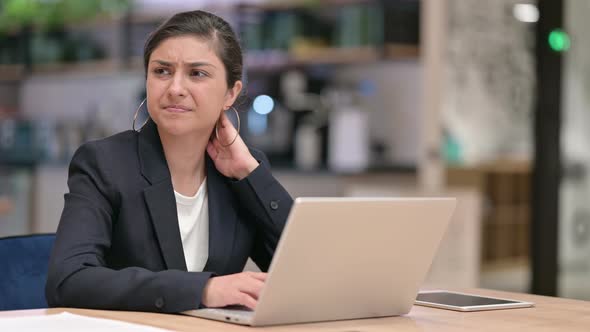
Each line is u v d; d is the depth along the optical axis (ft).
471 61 18.60
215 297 5.50
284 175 20.51
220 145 7.01
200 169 7.00
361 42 20.90
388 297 5.74
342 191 19.65
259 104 22.47
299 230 5.00
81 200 6.36
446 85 18.40
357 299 5.60
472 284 18.47
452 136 18.52
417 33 20.22
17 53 27.55
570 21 18.57
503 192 18.92
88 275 5.75
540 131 18.84
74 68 26.30
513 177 18.99
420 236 5.67
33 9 26.81
